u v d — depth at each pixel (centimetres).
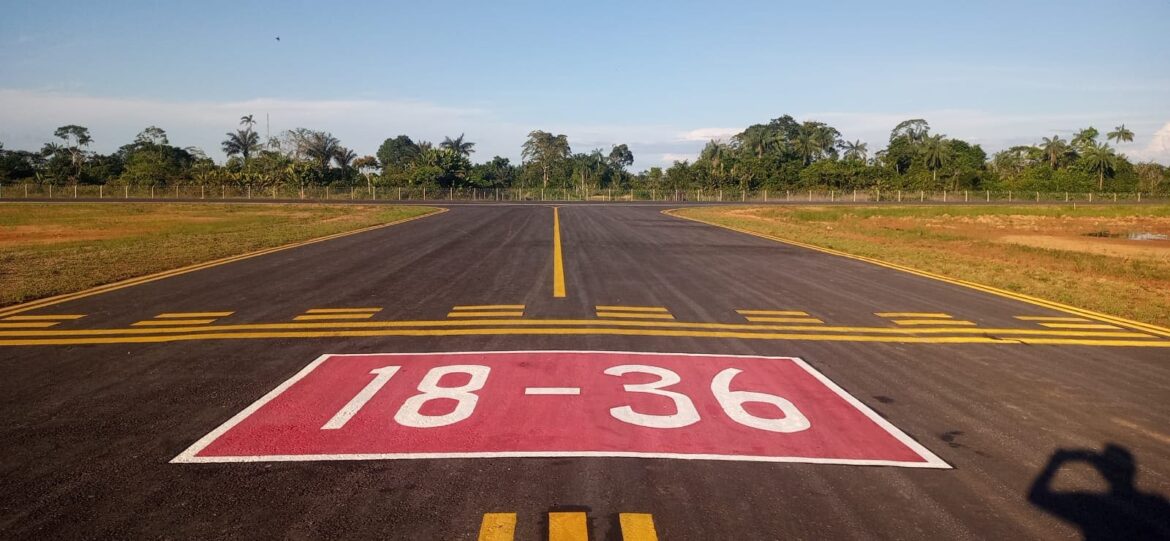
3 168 7975
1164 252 2364
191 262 1524
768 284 1298
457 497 386
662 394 581
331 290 1157
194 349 733
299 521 357
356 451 450
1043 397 605
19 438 473
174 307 988
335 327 852
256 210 4322
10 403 548
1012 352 780
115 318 905
